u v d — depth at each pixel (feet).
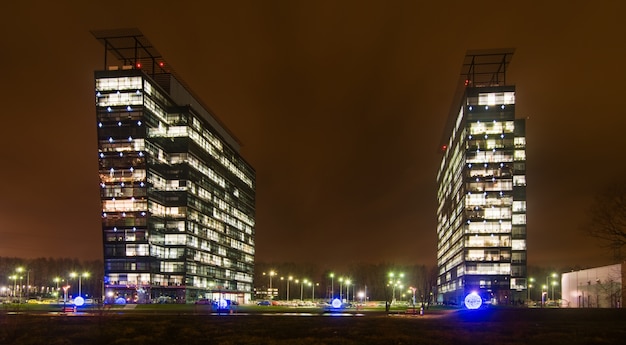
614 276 325.62
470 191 563.07
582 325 152.35
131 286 519.60
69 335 133.80
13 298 588.09
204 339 124.98
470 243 559.79
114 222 524.52
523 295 557.33
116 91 519.60
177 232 565.94
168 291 554.87
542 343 114.83
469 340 119.96
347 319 188.96
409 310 310.65
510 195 558.15
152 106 537.24
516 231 567.59
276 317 205.57
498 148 562.25
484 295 549.95
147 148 523.29
